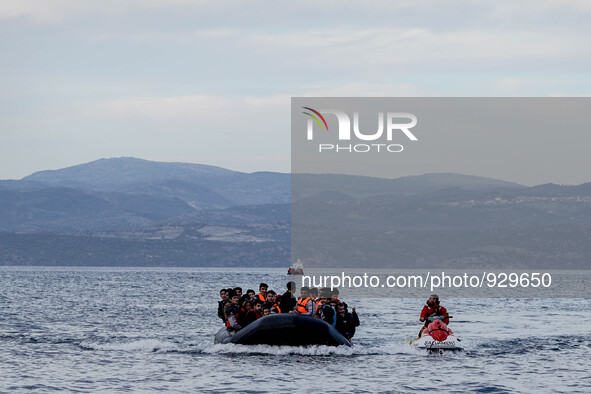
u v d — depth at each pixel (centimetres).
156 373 8100
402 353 9762
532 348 10562
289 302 10119
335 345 9619
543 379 7950
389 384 7588
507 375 8181
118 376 7912
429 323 10494
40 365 8619
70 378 7769
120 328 13462
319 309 10119
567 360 9369
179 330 13162
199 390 7200
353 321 10438
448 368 8631
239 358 9188
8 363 8750
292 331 9481
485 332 13000
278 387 7375
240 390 7219
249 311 10100
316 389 7300
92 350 9962
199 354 9531
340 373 8181
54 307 19525
